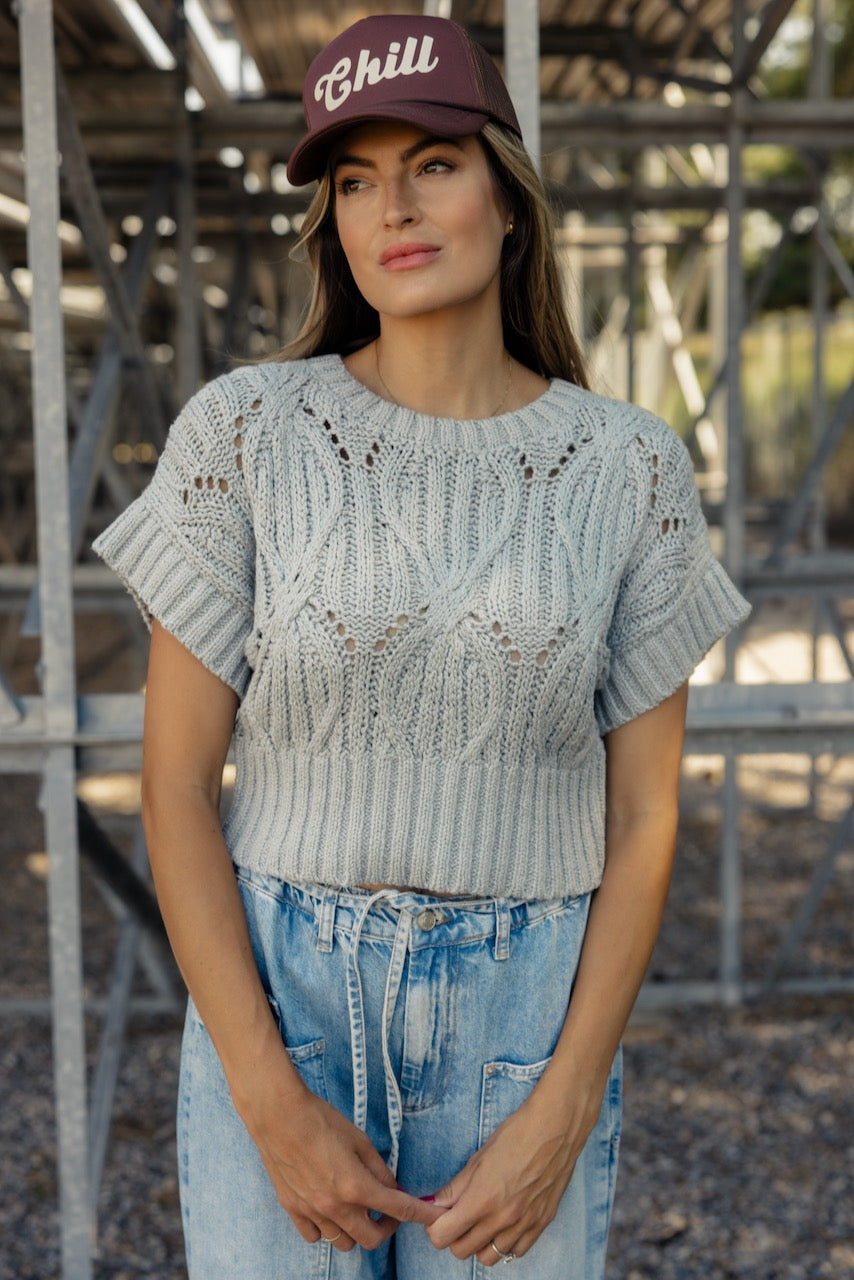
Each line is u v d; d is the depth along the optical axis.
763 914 4.75
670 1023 3.85
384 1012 1.35
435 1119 1.39
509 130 1.39
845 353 13.92
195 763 1.35
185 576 1.33
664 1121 3.28
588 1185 1.52
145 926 2.74
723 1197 2.94
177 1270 2.69
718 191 5.29
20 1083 3.49
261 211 5.15
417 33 1.31
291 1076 1.28
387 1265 1.48
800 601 11.71
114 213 4.56
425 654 1.32
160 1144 3.19
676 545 1.43
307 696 1.32
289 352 1.55
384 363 1.45
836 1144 3.15
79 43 3.51
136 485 6.45
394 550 1.32
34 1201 2.92
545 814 1.40
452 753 1.34
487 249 1.37
